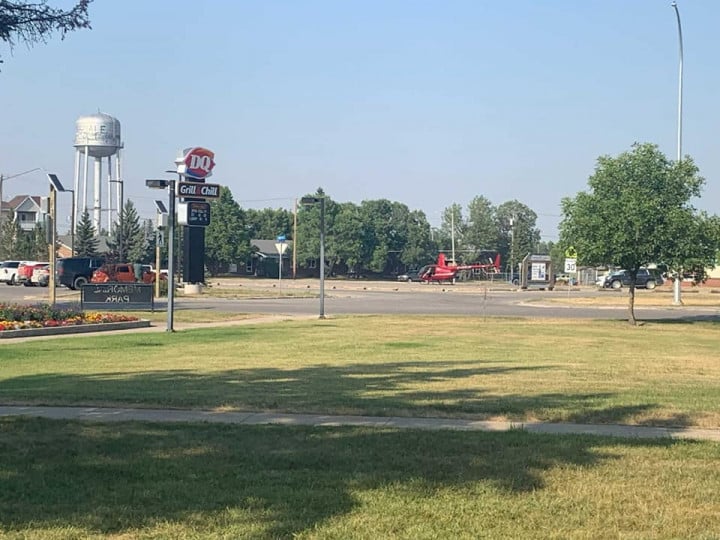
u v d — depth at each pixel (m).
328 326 29.86
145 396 12.58
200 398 12.40
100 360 18.59
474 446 8.81
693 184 32.03
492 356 19.69
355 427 10.09
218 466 7.90
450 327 29.59
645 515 6.37
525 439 9.21
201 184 54.59
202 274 56.31
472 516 6.31
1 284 67.56
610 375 15.90
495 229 142.75
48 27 9.12
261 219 137.62
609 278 77.69
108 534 5.91
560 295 63.00
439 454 8.41
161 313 36.62
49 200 38.88
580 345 23.16
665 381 15.02
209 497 6.82
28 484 7.23
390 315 36.91
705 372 16.69
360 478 7.41
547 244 153.88
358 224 116.06
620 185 32.50
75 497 6.83
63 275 58.59
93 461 8.12
